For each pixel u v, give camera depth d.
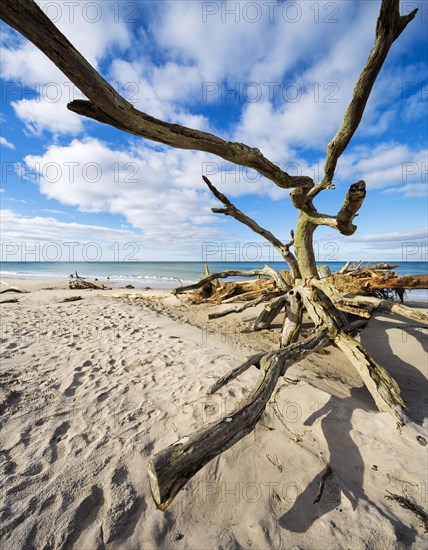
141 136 2.28
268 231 6.33
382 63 2.43
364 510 1.93
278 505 1.97
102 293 14.87
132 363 4.46
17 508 1.89
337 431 2.65
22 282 23.09
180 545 1.70
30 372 4.04
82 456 2.39
